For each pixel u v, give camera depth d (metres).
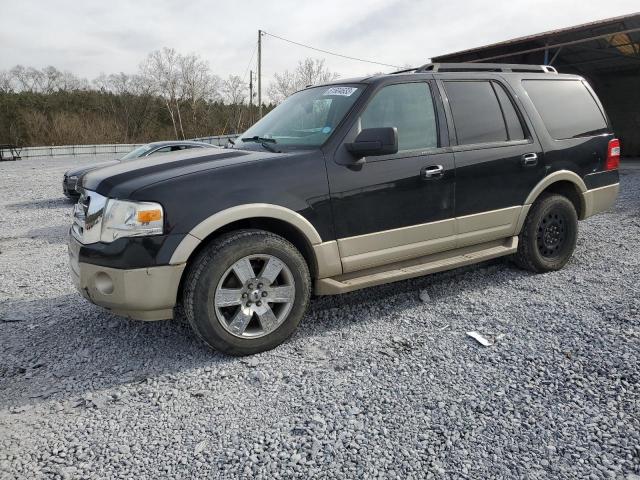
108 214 2.96
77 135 48.12
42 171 20.08
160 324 3.75
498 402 2.59
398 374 2.92
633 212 7.69
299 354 3.23
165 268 2.90
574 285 4.35
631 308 3.75
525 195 4.38
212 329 3.04
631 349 3.09
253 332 3.21
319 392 2.75
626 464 2.11
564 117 4.75
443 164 3.83
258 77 30.75
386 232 3.62
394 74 3.86
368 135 3.28
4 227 8.25
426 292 4.23
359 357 3.15
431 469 2.11
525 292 4.22
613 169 5.10
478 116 4.14
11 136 45.28
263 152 3.51
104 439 2.39
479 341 3.29
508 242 4.45
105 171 3.36
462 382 2.81
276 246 3.18
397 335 3.47
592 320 3.56
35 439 2.40
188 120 59.31
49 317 3.98
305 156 3.32
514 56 17.86
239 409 2.61
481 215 4.11
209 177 3.04
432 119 3.88
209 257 3.00
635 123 20.56
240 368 3.06
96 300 3.08
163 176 3.04
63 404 2.71
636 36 15.49
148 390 2.82
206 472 2.14
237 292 3.11
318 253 3.34
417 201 3.73
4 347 3.44
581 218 4.97
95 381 2.95
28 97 51.62
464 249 4.18
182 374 3.00
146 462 2.21
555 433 2.32
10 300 4.44
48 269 5.49
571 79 4.99
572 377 2.80
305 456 2.22
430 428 2.40
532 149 4.38
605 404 2.54
